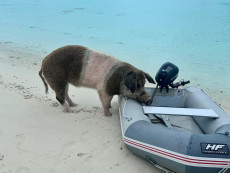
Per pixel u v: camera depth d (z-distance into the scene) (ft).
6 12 31.94
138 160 7.82
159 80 9.87
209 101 9.27
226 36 22.25
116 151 8.20
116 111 10.96
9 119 9.70
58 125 9.53
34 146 8.24
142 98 9.29
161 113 8.41
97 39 21.93
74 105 11.43
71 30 24.77
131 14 30.58
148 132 7.27
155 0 38.60
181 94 10.26
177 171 6.72
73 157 7.82
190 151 6.35
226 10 30.60
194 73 15.58
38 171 7.18
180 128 8.83
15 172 7.11
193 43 20.71
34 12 32.17
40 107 10.85
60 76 9.99
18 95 11.80
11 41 21.52
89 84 10.18
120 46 20.16
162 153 6.78
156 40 21.65
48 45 20.58
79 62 9.84
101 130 9.34
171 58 17.88
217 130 7.55
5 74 14.61
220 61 17.38
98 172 7.27
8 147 8.11
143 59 17.54
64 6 35.86
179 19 27.71
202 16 28.37
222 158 6.30
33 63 16.87
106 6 35.50
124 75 9.27
